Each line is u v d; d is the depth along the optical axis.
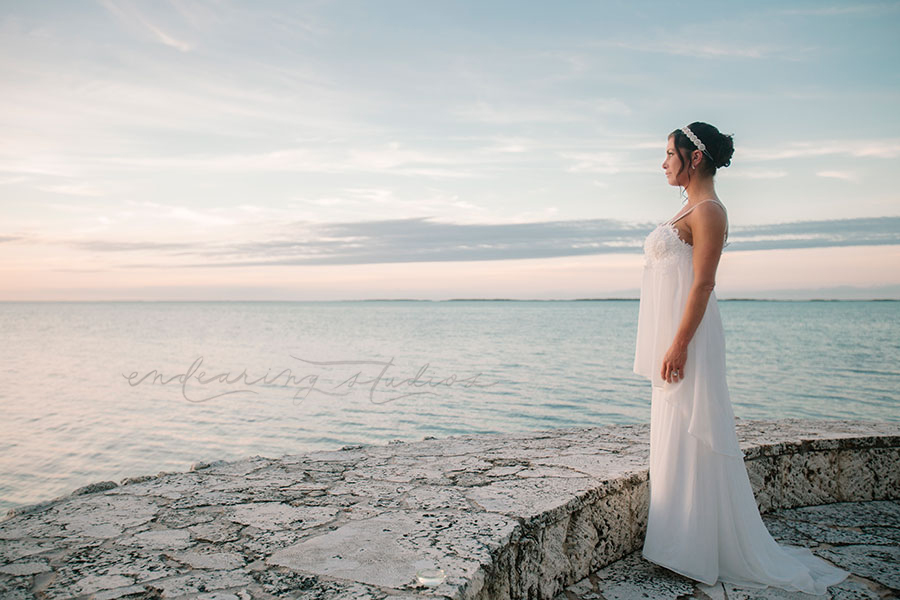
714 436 2.71
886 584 2.69
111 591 1.91
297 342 63.94
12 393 30.31
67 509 2.90
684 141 2.85
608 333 76.62
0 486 14.84
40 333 87.94
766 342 57.03
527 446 4.39
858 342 55.97
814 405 23.52
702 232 2.73
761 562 2.71
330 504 2.91
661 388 2.89
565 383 30.66
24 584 1.99
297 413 23.33
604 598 2.56
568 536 2.72
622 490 3.14
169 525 2.62
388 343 60.81
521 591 2.38
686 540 2.74
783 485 3.78
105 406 25.81
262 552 2.25
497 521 2.48
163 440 19.12
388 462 3.91
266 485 3.33
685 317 2.74
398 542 2.30
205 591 1.89
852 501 3.95
